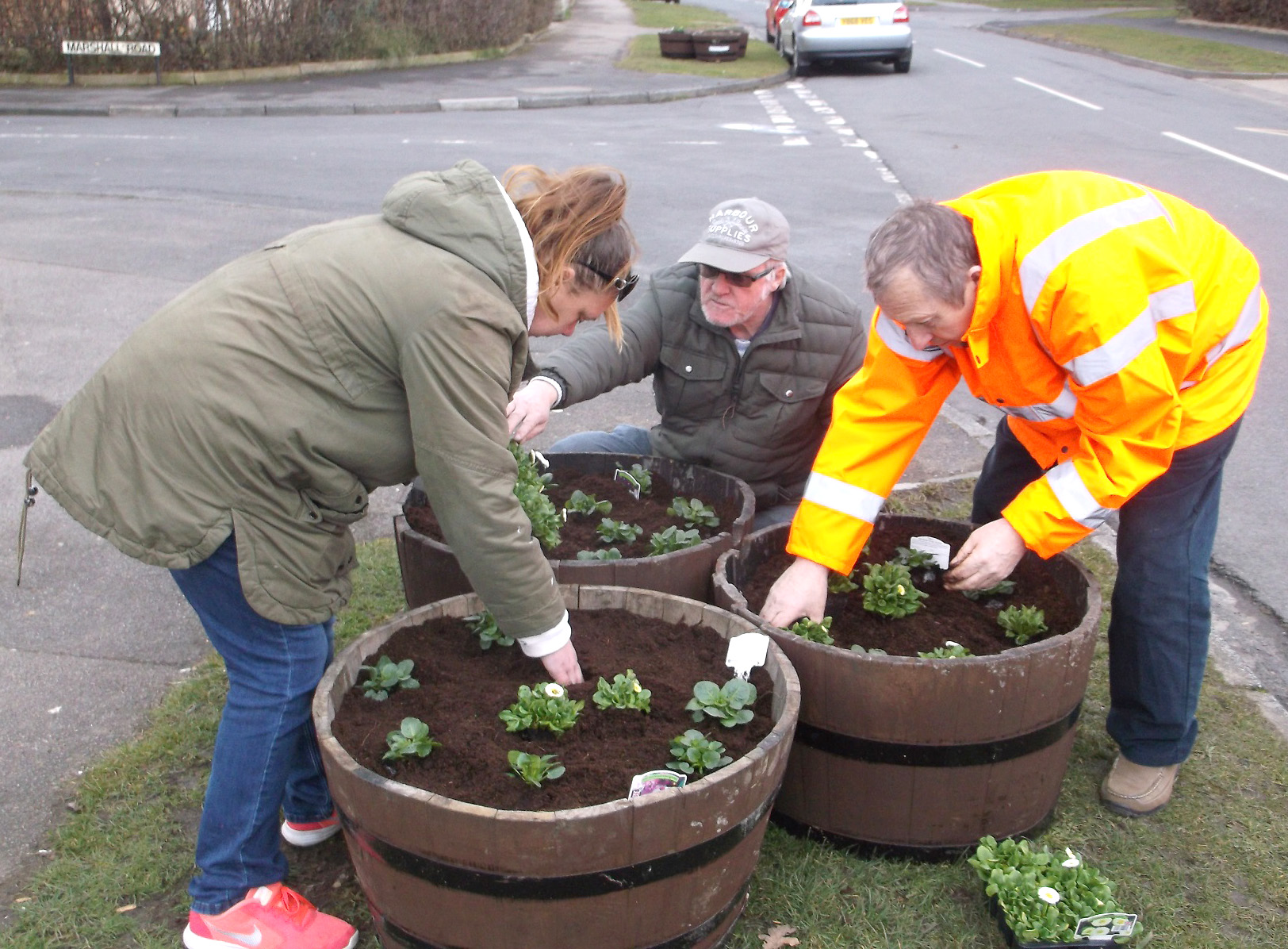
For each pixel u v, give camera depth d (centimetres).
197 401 205
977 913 257
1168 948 249
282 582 218
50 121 1417
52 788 301
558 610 231
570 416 557
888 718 250
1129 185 240
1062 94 1583
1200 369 255
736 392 361
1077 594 298
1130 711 285
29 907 259
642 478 369
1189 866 274
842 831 271
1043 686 252
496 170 1065
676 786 211
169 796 296
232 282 211
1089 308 225
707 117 1434
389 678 256
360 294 204
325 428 210
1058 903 245
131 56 1733
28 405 563
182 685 346
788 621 281
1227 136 1227
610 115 1481
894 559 334
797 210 916
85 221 890
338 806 222
